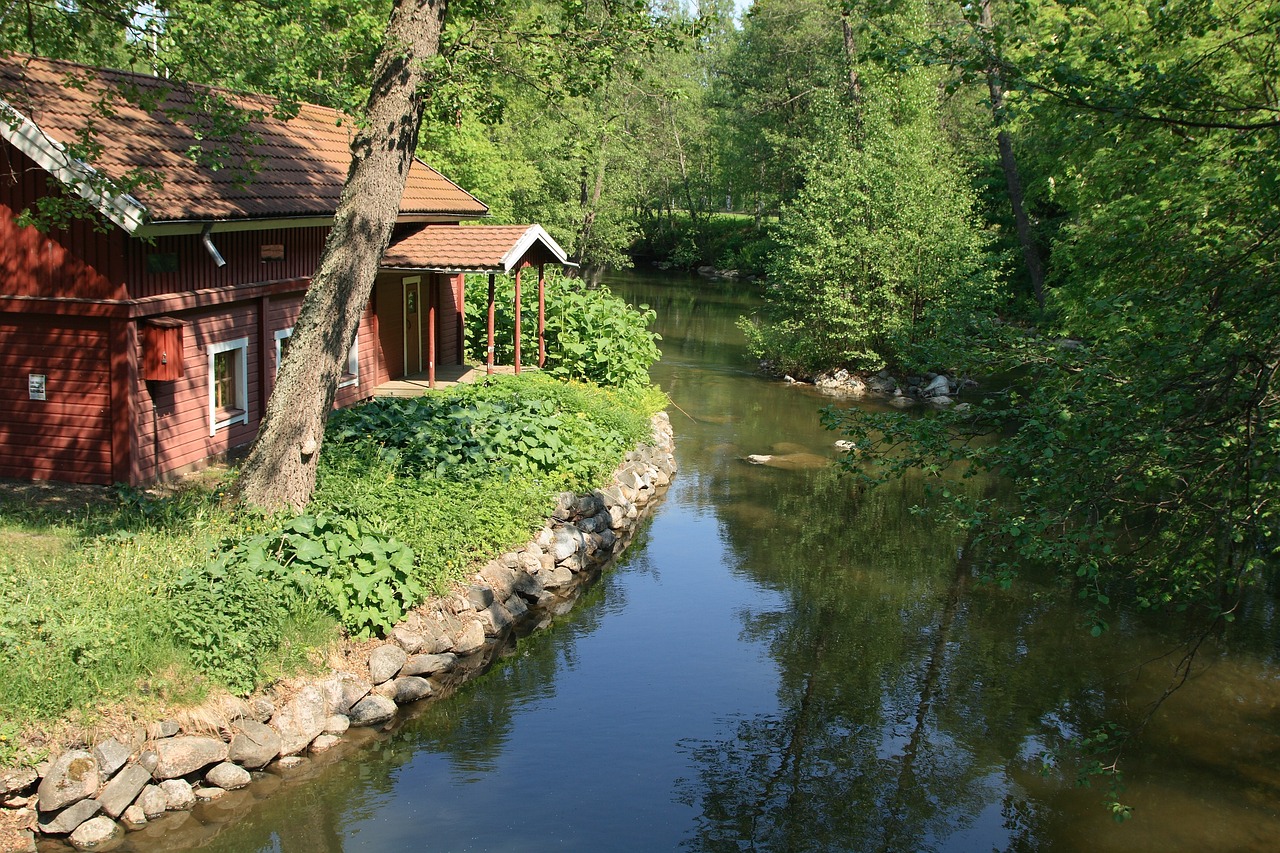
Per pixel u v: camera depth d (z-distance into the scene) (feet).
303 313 41.06
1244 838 31.37
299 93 47.19
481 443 52.08
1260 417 24.48
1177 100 28.50
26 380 46.85
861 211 99.86
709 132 203.82
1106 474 25.66
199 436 51.52
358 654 37.58
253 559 36.17
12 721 28.63
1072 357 27.63
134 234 43.29
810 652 43.83
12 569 34.09
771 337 107.45
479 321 83.05
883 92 107.86
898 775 34.73
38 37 43.11
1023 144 87.51
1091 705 39.40
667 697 39.58
